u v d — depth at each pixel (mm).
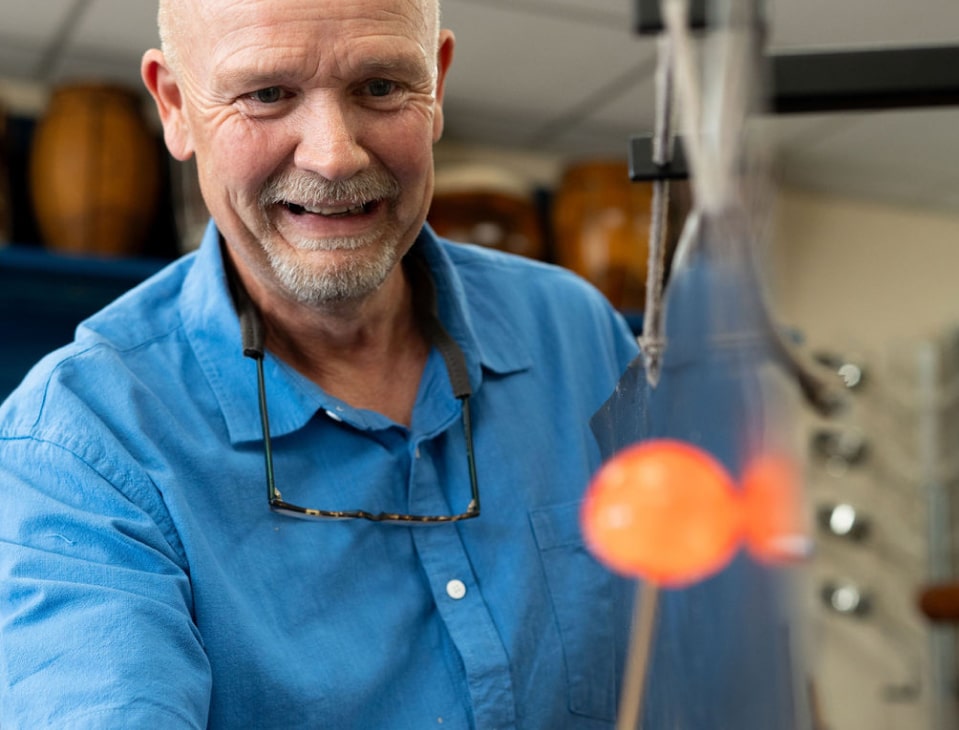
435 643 862
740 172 408
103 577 740
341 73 768
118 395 832
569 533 936
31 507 778
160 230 2230
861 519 2822
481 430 944
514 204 2363
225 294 887
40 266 1980
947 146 2652
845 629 2838
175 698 700
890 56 577
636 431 582
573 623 906
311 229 820
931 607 2299
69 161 2045
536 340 1025
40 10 1936
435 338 942
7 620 738
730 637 432
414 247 963
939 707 2822
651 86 2293
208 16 779
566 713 887
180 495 805
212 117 801
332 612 833
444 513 894
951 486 2904
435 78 852
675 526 407
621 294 2383
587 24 2020
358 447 892
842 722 2783
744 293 422
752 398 419
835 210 3086
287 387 869
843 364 2895
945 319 3146
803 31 2086
